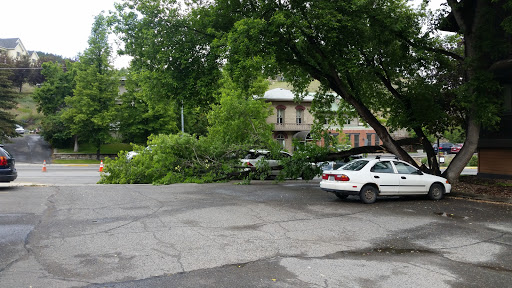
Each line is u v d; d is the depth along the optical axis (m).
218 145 17.84
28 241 6.56
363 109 15.10
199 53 15.80
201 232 7.42
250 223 8.30
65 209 9.62
